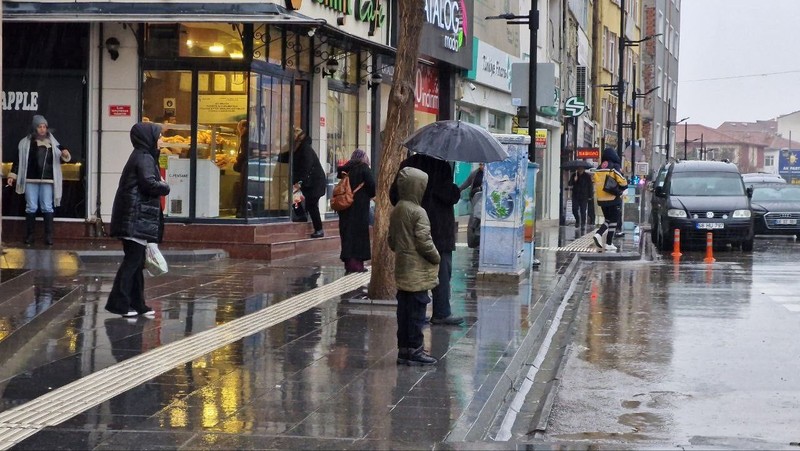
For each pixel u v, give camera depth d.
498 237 20.95
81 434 8.62
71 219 22.75
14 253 20.53
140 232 14.23
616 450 8.66
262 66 23.17
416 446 8.50
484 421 9.71
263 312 15.48
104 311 15.01
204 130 22.75
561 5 55.84
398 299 11.91
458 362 12.20
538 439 9.53
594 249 32.19
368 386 10.73
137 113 22.58
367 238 20.11
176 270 20.48
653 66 94.31
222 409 9.56
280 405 9.78
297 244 23.97
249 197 22.94
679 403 11.12
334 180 28.03
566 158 53.88
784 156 157.00
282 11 21.78
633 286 22.66
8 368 11.14
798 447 9.09
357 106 29.92
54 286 16.59
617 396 11.46
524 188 21.27
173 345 12.63
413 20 16.34
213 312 15.31
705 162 36.28
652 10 94.69
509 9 45.78
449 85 37.94
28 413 9.27
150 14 21.00
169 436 8.61
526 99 26.42
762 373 12.77
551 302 18.62
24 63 22.75
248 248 22.64
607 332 16.05
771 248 35.72
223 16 20.73
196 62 22.56
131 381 10.62
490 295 18.92
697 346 14.72
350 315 15.41
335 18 25.97
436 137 14.25
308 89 26.61
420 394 10.41
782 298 20.34
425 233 11.70
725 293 21.23
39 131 22.00
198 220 22.80
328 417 9.38
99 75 22.61
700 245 35.25
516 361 12.58
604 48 73.50
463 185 27.83
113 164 22.64
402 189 11.86
